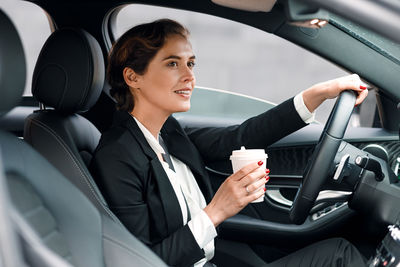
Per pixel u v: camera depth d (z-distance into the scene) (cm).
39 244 70
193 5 183
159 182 136
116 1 196
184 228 133
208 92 231
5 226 61
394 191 149
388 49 173
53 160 133
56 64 141
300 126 165
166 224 136
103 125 210
